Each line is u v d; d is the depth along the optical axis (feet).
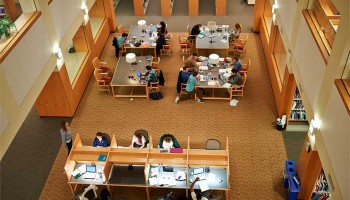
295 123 36.37
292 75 32.35
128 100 40.75
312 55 24.66
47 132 36.91
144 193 30.48
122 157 28.91
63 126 31.30
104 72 43.42
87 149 29.45
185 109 39.06
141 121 37.73
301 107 34.60
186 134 35.86
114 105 40.11
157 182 28.55
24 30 26.71
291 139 34.81
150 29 50.16
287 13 33.22
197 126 36.78
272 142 34.58
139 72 40.73
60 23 34.55
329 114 20.98
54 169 32.91
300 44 28.14
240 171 31.86
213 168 29.53
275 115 37.60
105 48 50.65
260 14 50.26
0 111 22.85
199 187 28.02
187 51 48.49
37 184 31.68
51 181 31.81
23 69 26.55
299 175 28.55
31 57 28.07
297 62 29.04
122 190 30.76
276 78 38.63
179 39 47.24
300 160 28.32
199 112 38.55
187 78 39.09
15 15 37.88
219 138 35.24
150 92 41.39
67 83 36.86
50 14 31.96
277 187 30.35
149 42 47.32
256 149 33.94
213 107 39.17
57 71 34.47
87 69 43.47
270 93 40.55
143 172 29.55
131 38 48.32
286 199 29.45
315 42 23.86
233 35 48.42
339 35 19.40
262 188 30.35
